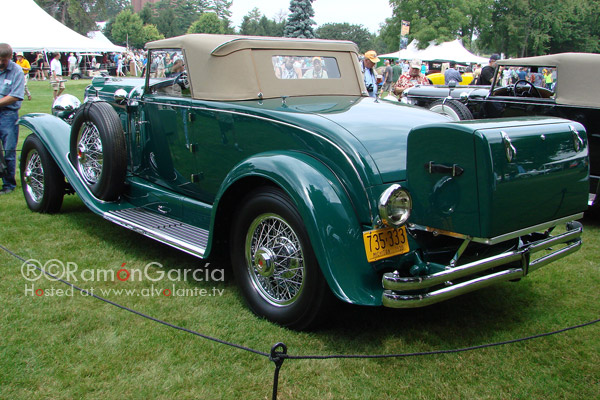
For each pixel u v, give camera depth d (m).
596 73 5.16
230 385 2.35
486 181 2.24
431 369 2.53
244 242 3.03
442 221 2.44
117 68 34.88
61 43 20.88
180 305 3.13
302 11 25.89
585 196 2.80
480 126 2.33
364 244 2.59
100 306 3.08
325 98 3.71
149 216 3.97
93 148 4.32
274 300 2.93
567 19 57.62
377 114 3.23
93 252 3.97
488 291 3.50
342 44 4.09
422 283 2.35
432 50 29.42
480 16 55.44
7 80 5.54
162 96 3.91
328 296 2.64
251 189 3.14
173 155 3.87
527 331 2.94
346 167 2.69
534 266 2.78
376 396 2.31
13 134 5.68
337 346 2.71
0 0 20.64
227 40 3.46
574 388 2.40
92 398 2.23
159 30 101.00
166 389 2.31
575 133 2.68
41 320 2.88
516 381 2.45
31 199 5.00
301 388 2.35
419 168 2.48
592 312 3.20
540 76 5.98
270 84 3.58
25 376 2.36
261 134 3.15
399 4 54.91
